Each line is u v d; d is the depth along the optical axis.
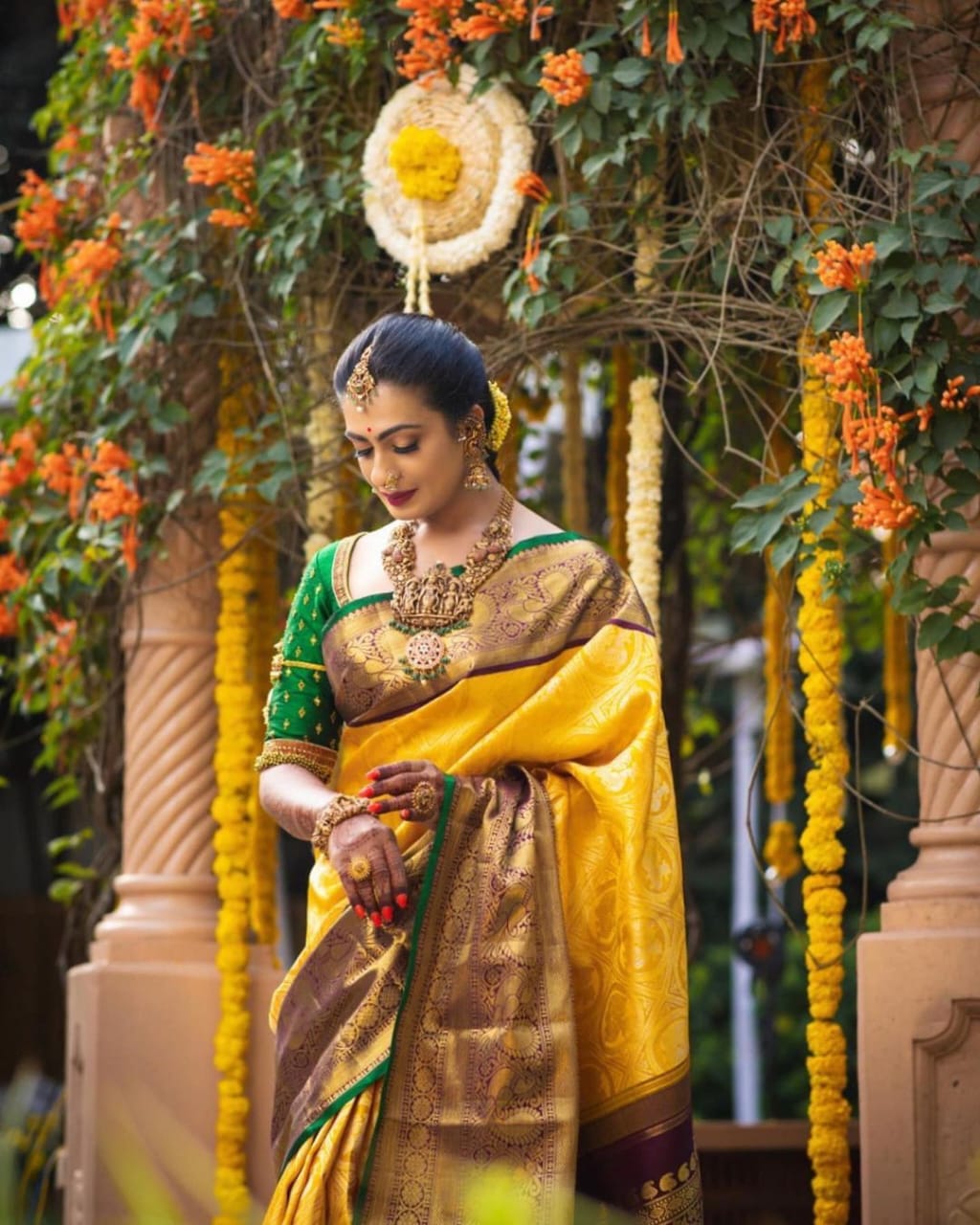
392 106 5.38
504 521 3.64
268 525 6.02
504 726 3.47
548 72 5.00
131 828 6.03
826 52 5.01
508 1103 3.27
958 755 4.84
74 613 6.11
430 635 3.52
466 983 3.34
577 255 5.36
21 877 10.85
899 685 6.69
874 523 4.50
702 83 5.00
